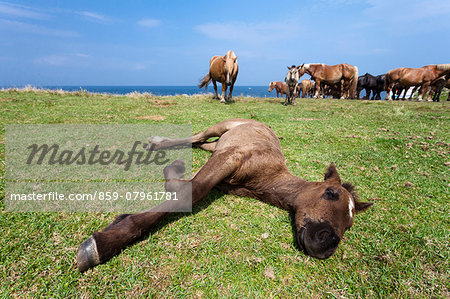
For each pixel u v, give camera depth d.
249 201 3.09
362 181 3.82
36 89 12.52
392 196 3.39
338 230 2.06
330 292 1.87
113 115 7.27
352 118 9.12
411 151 5.21
